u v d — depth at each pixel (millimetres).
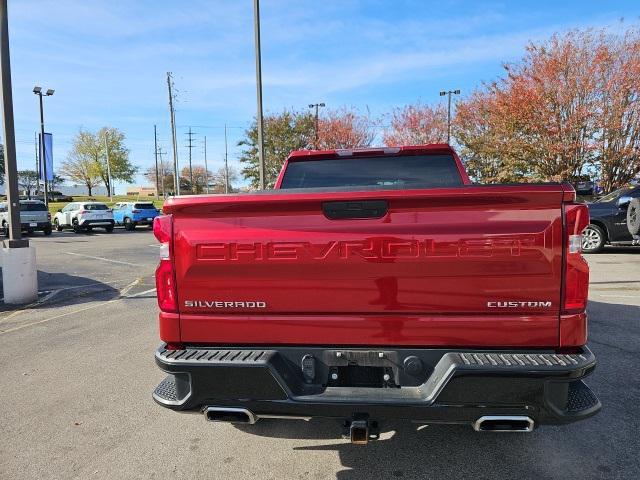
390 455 3207
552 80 21797
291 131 45812
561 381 2395
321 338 2678
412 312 2594
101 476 3016
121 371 4844
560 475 2934
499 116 25109
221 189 100812
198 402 2691
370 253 2584
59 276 11297
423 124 40312
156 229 2775
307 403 2557
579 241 2463
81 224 28797
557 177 22516
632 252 13039
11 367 5008
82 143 81562
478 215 2502
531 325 2508
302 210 2621
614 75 20469
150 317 7125
